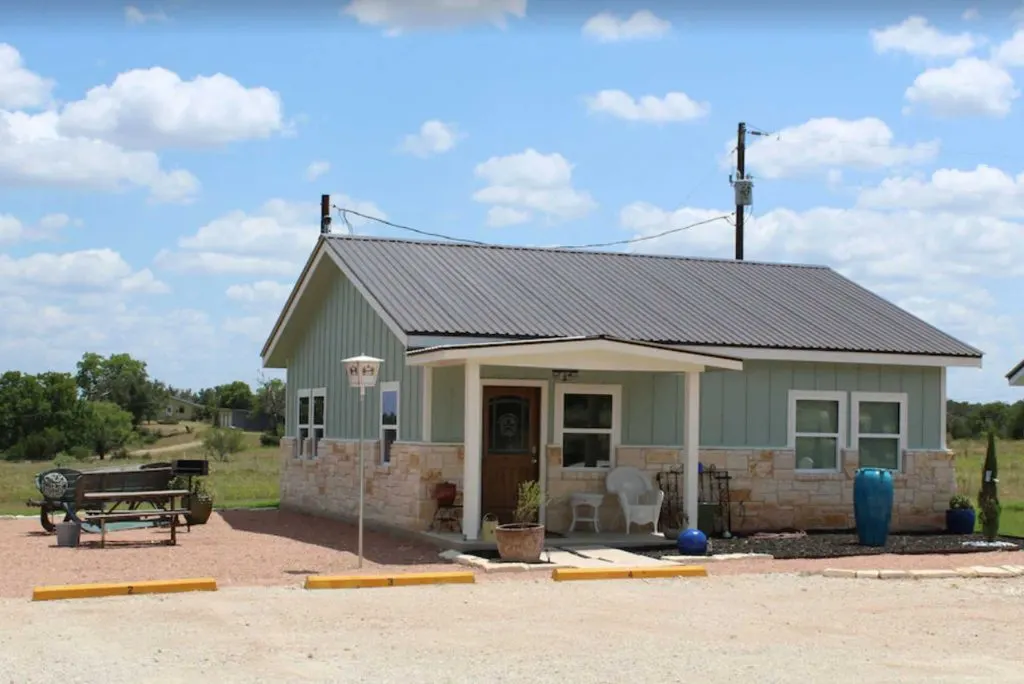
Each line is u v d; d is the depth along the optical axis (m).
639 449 20.34
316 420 25.11
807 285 25.20
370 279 20.88
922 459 22.27
